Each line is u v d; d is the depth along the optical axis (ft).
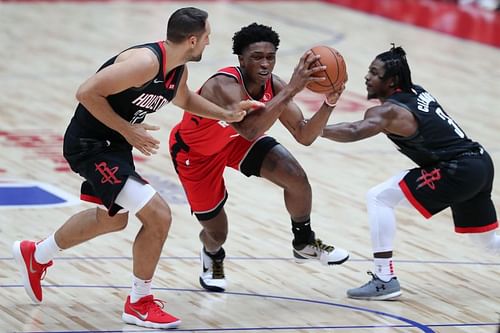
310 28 106.42
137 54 31.78
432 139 37.01
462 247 45.03
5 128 63.21
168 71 32.68
